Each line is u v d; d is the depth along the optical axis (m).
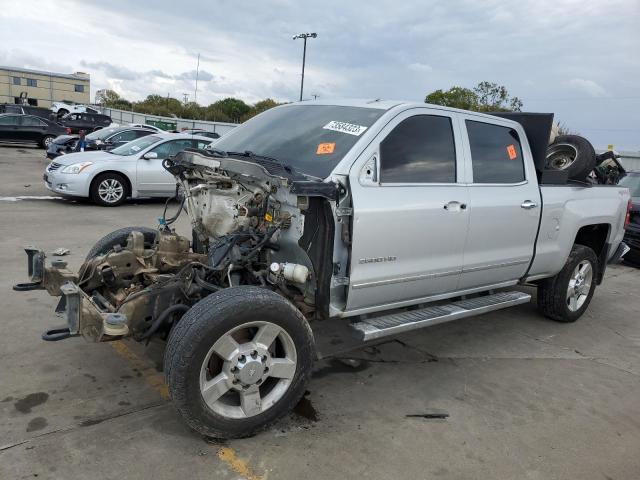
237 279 3.60
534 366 4.54
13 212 9.48
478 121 4.47
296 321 3.14
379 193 3.62
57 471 2.73
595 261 5.73
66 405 3.36
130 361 4.00
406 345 4.81
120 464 2.82
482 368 4.42
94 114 30.86
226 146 4.45
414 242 3.85
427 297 4.21
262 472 2.85
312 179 3.42
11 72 83.81
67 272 3.75
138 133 18.02
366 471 2.92
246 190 3.69
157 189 11.35
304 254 3.52
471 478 2.94
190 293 3.40
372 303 3.81
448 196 4.03
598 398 4.02
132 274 3.87
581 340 5.26
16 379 3.63
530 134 5.14
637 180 9.80
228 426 3.01
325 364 4.30
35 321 4.57
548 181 5.13
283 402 3.19
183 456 2.93
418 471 2.96
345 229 3.49
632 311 6.44
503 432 3.44
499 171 4.60
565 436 3.45
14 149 24.64
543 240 4.98
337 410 3.56
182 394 2.84
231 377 2.98
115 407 3.37
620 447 3.37
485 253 4.45
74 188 10.54
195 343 2.82
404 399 3.79
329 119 4.08
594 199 5.51
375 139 3.68
